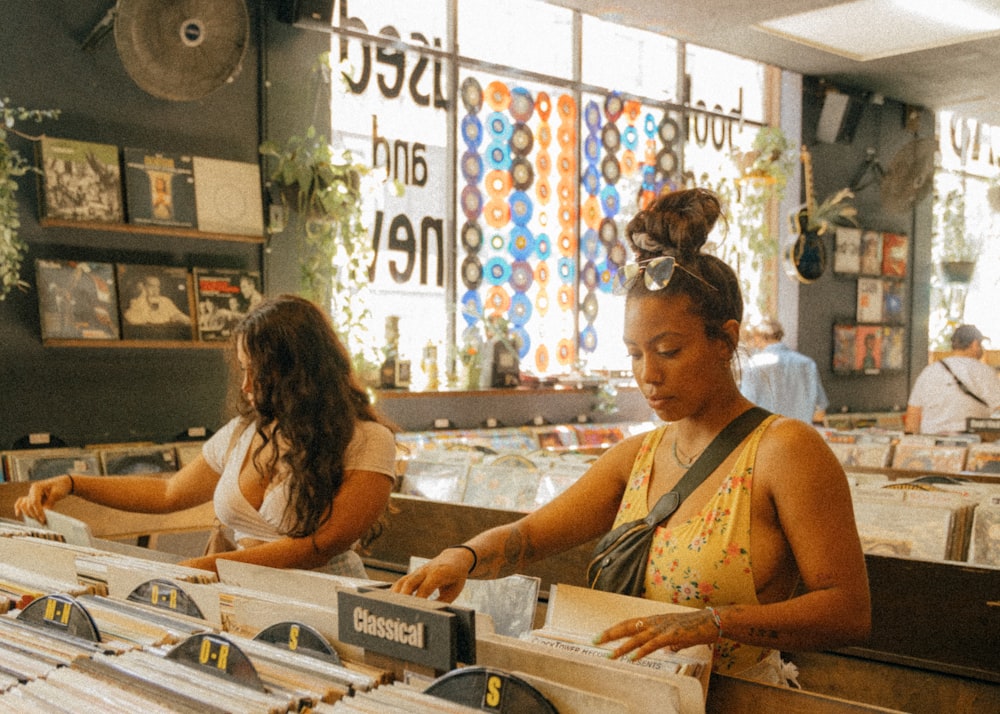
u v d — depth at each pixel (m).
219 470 2.20
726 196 7.70
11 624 1.12
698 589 1.26
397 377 5.88
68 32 4.68
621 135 7.39
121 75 4.84
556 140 7.02
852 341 8.84
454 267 6.46
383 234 6.11
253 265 5.30
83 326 4.57
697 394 1.28
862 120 8.93
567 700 0.80
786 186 8.38
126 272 4.73
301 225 5.44
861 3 6.39
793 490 1.20
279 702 0.82
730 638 1.08
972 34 7.08
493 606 1.43
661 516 1.31
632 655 1.01
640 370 1.29
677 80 7.75
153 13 4.54
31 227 4.55
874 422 8.79
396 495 3.27
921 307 9.72
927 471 4.17
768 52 7.61
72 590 1.26
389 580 3.25
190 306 4.93
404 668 0.90
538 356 6.95
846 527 1.20
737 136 8.19
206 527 3.27
